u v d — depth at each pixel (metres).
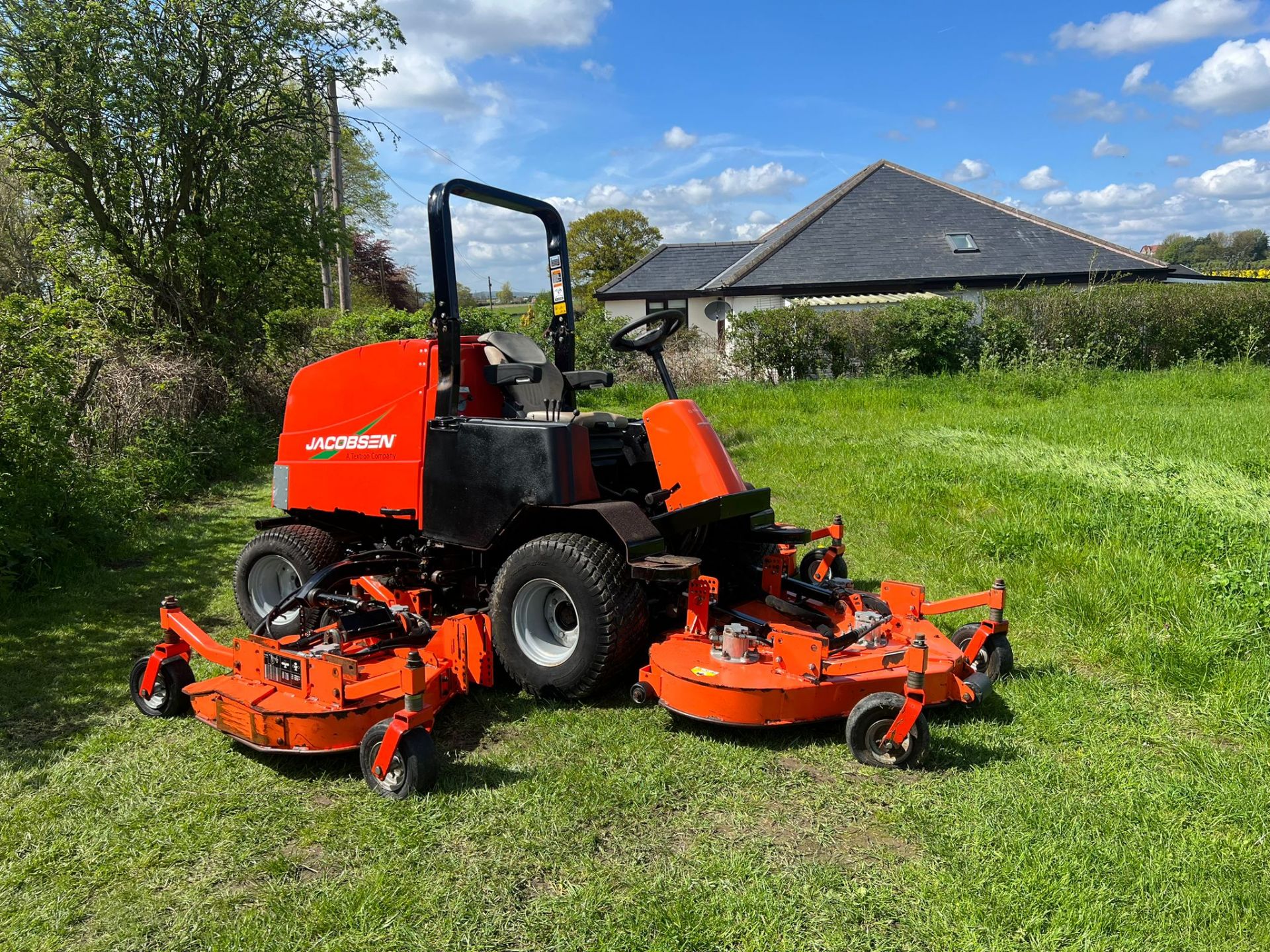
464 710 3.92
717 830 2.98
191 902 2.68
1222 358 18.22
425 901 2.63
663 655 3.76
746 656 3.65
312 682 3.46
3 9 11.38
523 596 4.00
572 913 2.56
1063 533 6.07
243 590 5.17
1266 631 4.30
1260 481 7.54
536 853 2.86
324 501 4.88
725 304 23.53
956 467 8.40
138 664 4.05
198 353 12.65
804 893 2.62
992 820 2.96
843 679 3.47
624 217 56.44
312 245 13.89
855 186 26.55
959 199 26.27
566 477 3.89
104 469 8.12
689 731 3.67
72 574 6.18
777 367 18.47
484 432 4.09
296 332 15.60
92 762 3.56
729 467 4.24
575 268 57.22
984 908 2.52
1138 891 2.59
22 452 6.31
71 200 12.59
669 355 18.88
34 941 2.52
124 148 12.46
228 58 12.89
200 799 3.25
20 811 3.19
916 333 17.75
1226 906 2.51
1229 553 5.38
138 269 12.75
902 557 6.24
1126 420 11.19
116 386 9.88
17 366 6.65
